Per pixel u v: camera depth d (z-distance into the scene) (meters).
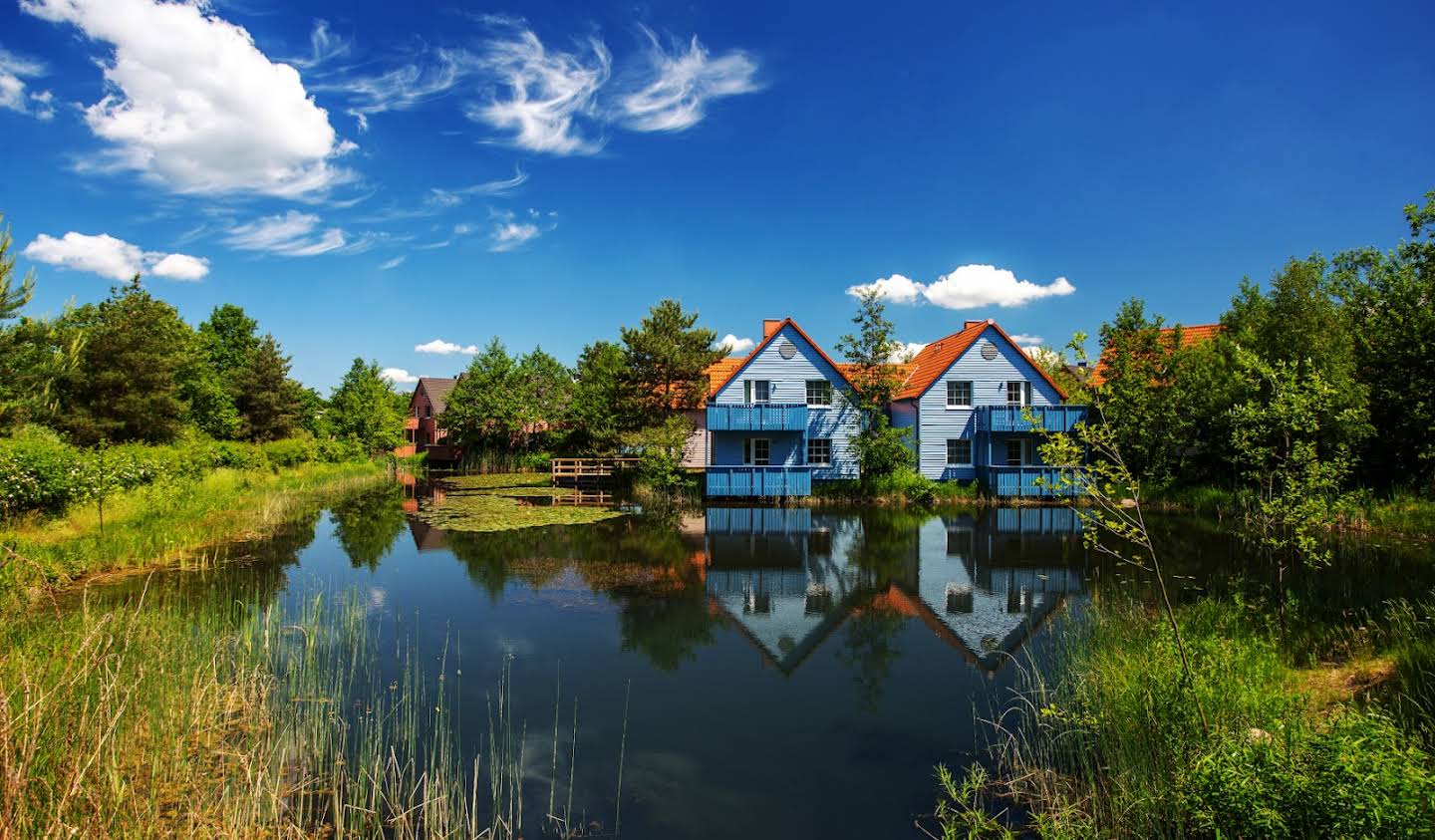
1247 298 23.92
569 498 27.62
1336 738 3.99
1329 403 8.30
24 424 14.96
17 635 7.00
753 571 14.41
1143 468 23.44
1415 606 9.35
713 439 29.02
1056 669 8.52
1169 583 12.41
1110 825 5.02
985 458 27.22
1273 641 7.75
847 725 7.09
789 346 29.22
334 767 5.98
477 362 40.59
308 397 51.25
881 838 5.18
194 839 4.62
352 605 11.41
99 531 14.30
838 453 29.11
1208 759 4.27
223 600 11.30
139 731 5.78
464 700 7.66
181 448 24.39
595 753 6.48
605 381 35.97
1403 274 18.22
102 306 26.27
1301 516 7.93
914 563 15.16
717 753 6.50
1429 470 18.05
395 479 35.94
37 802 4.36
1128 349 24.19
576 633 10.16
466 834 5.13
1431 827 3.36
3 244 12.45
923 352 35.53
